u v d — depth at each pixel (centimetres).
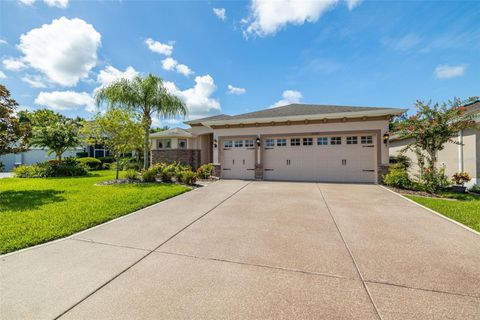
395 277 264
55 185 1012
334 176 1144
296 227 451
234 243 373
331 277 266
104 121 1044
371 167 1088
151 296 232
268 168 1245
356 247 352
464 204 619
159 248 355
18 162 2331
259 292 238
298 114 1201
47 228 428
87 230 437
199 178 1245
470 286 245
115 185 993
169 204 656
